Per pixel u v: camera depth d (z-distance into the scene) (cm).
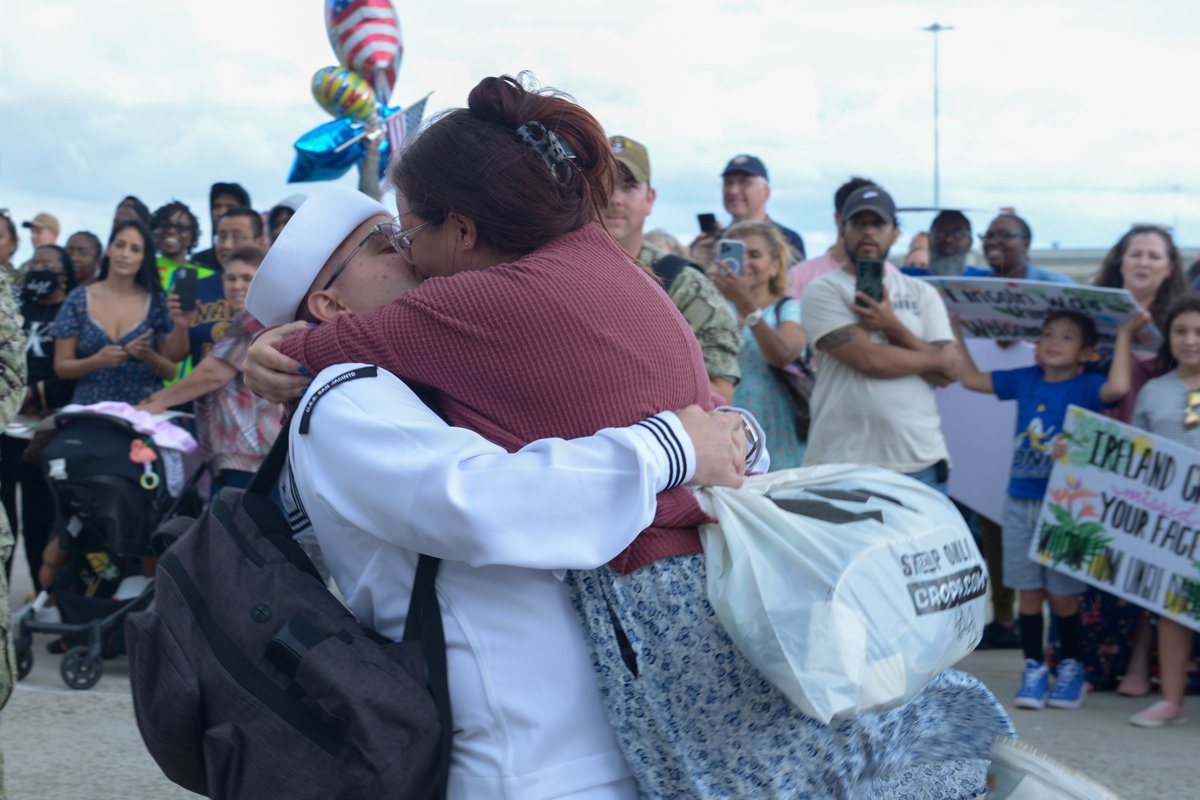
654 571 161
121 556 525
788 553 158
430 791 159
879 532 161
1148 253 552
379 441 156
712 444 163
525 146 167
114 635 519
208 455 537
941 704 192
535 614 161
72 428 518
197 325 607
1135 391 516
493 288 160
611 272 167
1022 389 539
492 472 153
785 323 488
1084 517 498
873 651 155
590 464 155
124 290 615
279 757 156
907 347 527
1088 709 499
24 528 648
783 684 153
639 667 160
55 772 403
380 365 163
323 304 179
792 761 162
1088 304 517
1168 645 480
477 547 151
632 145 374
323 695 154
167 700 160
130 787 390
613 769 164
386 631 167
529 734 160
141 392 611
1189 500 476
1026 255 675
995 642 629
